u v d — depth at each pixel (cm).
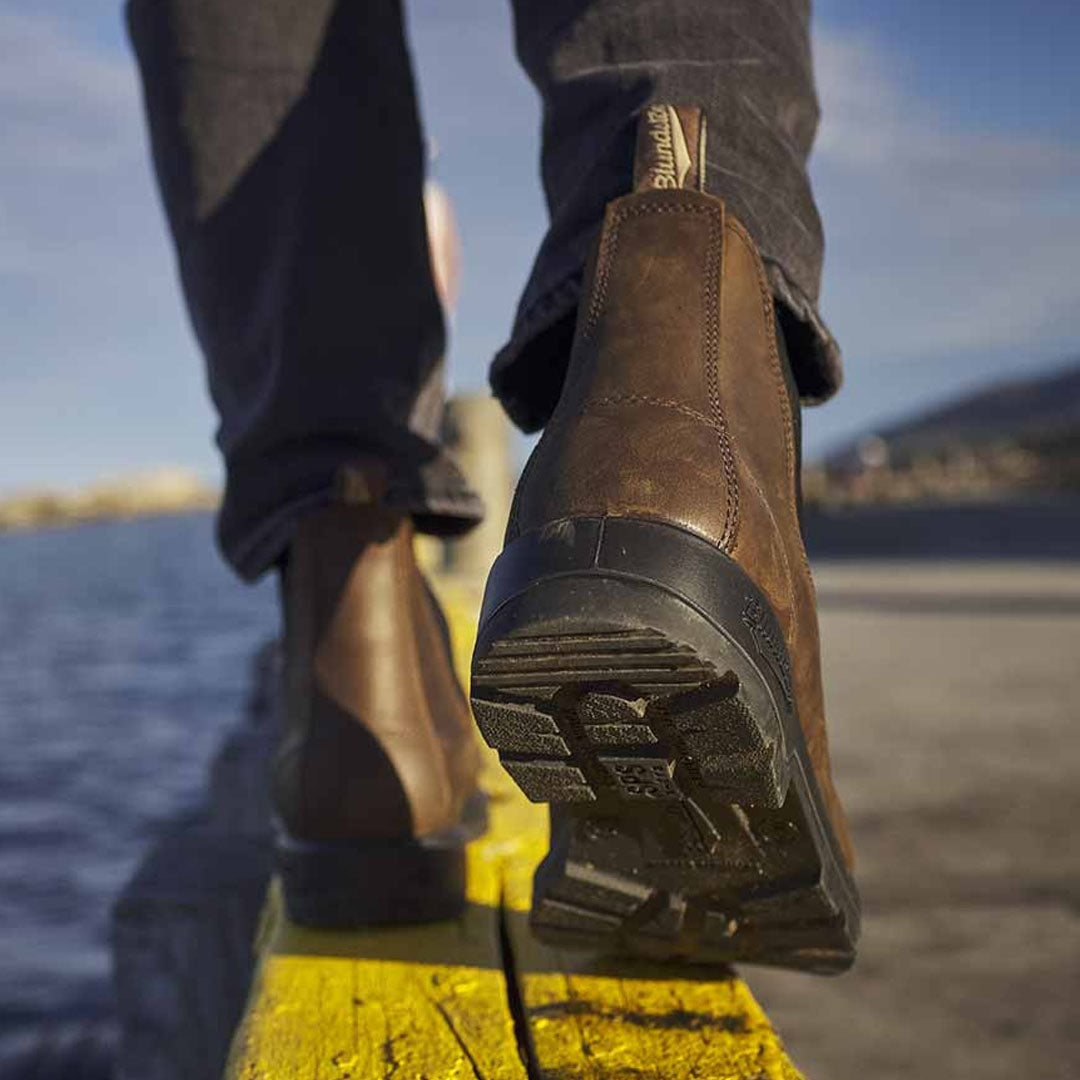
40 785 1509
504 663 80
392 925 126
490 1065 97
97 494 19088
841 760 435
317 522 130
